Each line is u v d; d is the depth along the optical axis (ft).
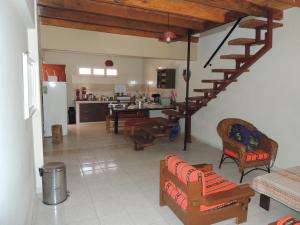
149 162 13.83
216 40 17.12
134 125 17.66
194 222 6.98
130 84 31.07
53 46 15.19
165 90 24.73
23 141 6.45
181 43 18.81
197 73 19.56
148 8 11.02
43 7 12.04
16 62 5.64
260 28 12.16
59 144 17.60
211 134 18.13
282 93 12.26
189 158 14.69
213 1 9.82
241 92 15.02
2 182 4.16
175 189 7.95
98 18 13.44
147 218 8.08
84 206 8.79
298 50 11.32
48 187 8.78
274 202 9.29
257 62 13.66
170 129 18.07
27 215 6.88
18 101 5.80
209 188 7.68
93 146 17.13
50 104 19.86
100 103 26.89
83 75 28.43
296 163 11.74
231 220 8.01
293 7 10.98
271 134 13.03
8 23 4.86
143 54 17.65
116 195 9.70
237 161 11.50
